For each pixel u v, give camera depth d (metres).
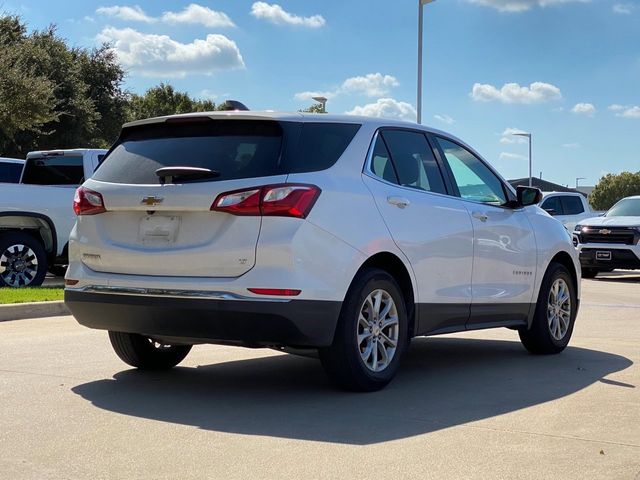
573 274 8.27
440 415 5.27
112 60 34.72
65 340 8.14
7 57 25.36
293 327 5.38
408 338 6.31
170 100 62.19
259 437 4.71
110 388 6.01
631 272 22.97
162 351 6.68
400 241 6.09
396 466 4.18
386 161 6.29
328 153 5.84
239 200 5.40
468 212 6.90
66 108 31.27
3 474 4.02
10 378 6.29
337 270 5.56
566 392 6.02
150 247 5.68
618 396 5.88
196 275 5.51
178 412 5.30
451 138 7.20
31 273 13.01
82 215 6.05
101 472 4.06
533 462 4.27
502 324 7.37
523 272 7.51
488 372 6.86
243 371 6.80
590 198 115.75
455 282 6.69
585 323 10.53
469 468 4.15
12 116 24.75
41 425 4.94
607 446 4.57
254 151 5.60
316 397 5.79
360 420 5.12
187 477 3.99
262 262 5.36
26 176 14.32
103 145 33.75
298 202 5.42
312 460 4.27
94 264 5.94
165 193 5.61
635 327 10.12
